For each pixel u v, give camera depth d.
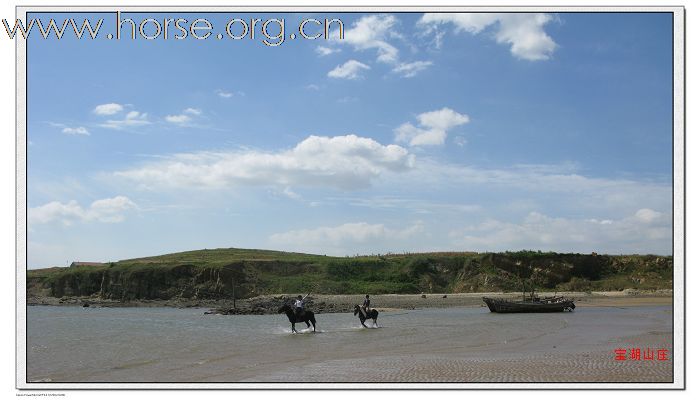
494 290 114.00
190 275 110.44
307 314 38.12
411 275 119.62
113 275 111.44
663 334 31.41
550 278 117.81
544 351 23.97
